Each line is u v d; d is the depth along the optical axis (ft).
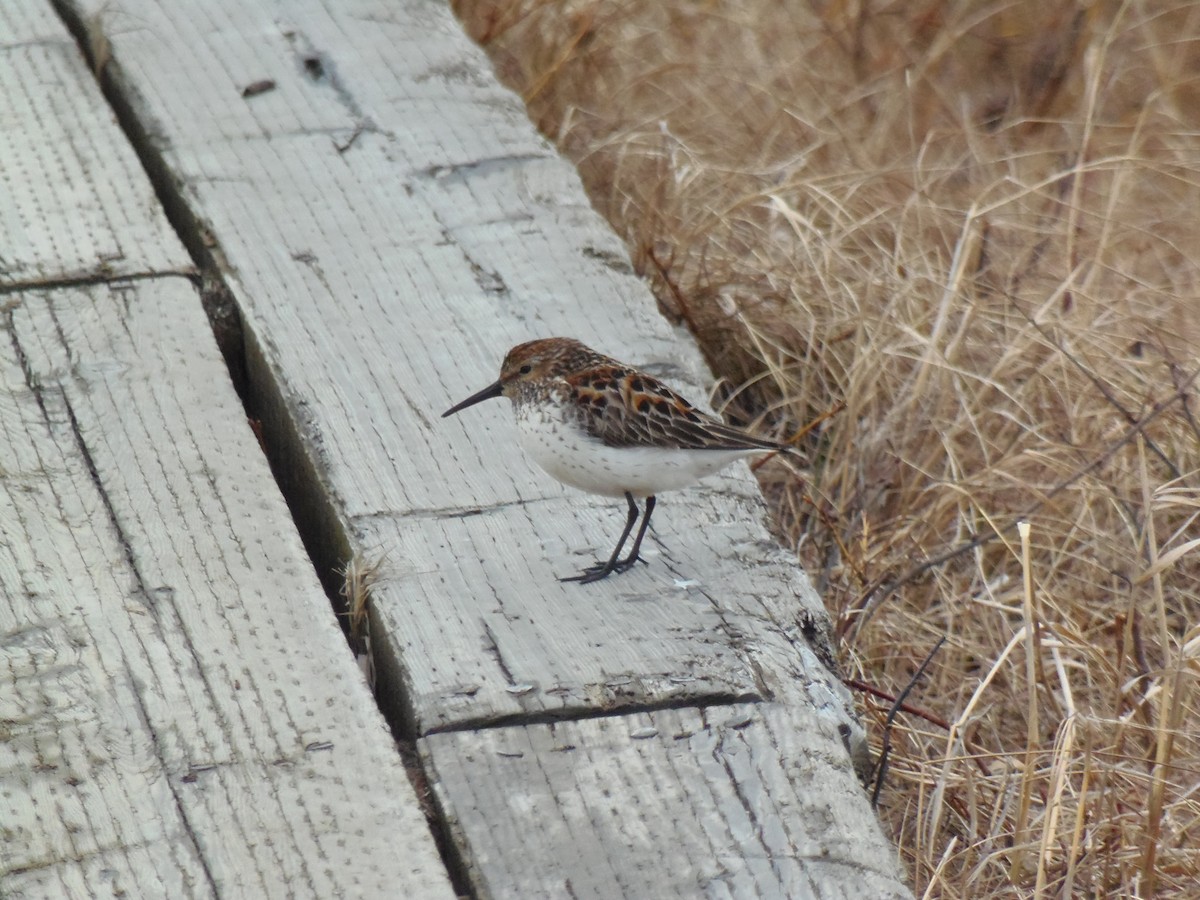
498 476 31.19
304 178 39.91
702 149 53.11
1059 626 32.68
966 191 52.06
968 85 59.72
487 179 40.47
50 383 32.04
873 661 35.94
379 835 22.74
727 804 23.57
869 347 40.68
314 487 31.37
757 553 29.86
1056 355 41.19
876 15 59.26
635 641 26.89
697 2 59.82
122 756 23.86
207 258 37.29
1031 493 39.68
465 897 22.56
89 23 45.93
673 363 34.71
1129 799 30.09
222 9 47.29
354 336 34.60
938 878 27.22
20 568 27.43
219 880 21.95
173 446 30.50
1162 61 57.93
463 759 24.17
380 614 27.35
